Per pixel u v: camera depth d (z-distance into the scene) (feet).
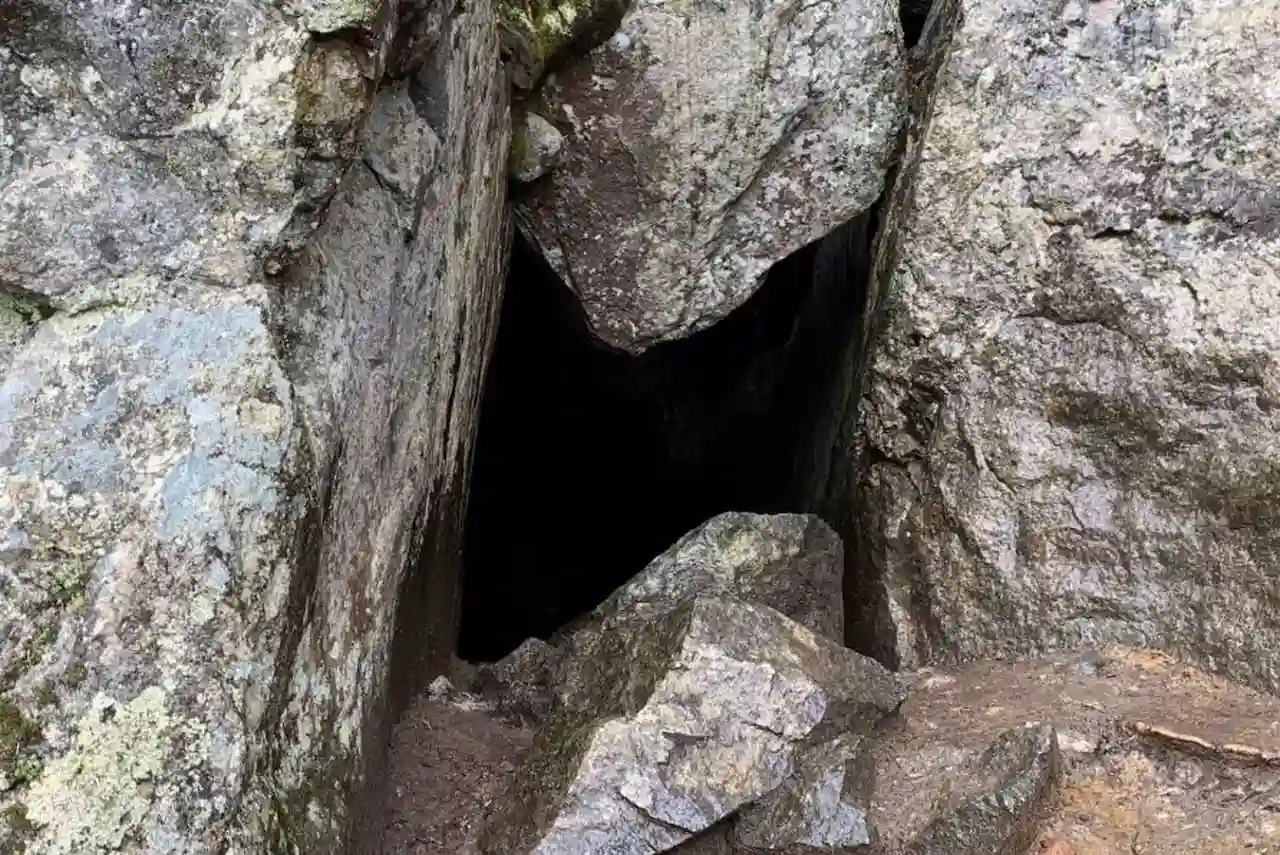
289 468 3.92
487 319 8.26
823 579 7.98
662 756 5.34
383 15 4.07
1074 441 7.20
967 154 7.41
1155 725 6.06
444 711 6.77
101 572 3.63
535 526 14.19
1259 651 6.54
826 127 8.38
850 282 9.89
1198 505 6.81
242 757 3.67
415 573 6.40
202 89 3.91
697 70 8.09
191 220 3.97
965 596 7.48
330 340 4.45
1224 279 6.79
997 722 6.34
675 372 13.42
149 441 3.77
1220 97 6.89
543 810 5.34
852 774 5.54
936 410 7.64
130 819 3.46
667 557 7.88
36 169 3.88
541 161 8.21
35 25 3.79
